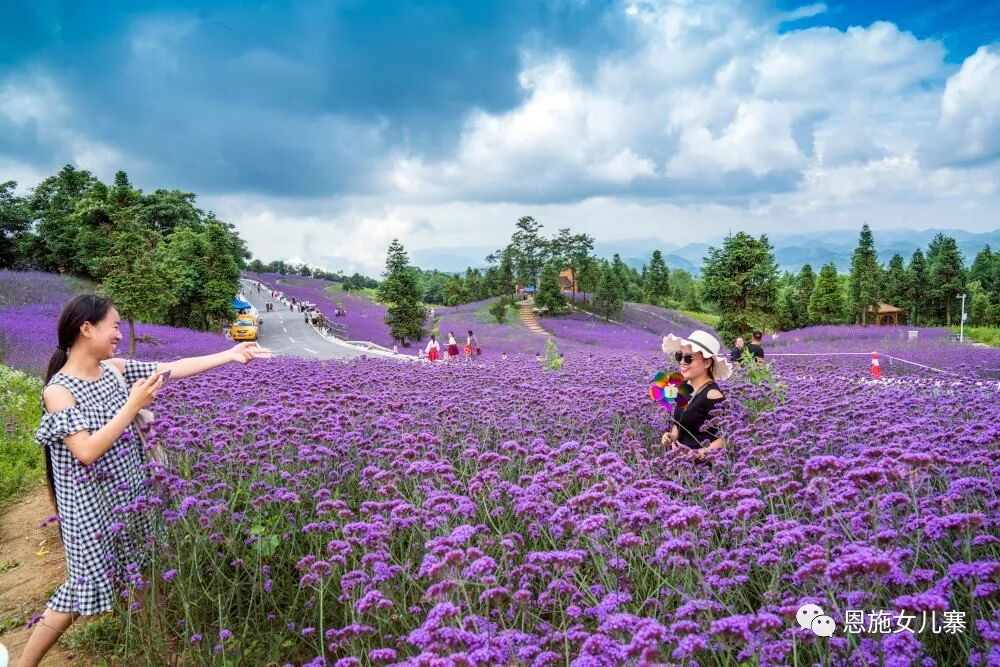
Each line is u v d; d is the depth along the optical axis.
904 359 23.88
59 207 65.50
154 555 3.96
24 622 4.96
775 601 3.22
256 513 4.66
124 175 72.62
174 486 4.29
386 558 3.53
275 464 5.32
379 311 95.88
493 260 112.62
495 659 2.57
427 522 3.81
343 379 10.02
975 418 7.02
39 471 9.10
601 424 6.84
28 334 25.09
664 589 3.37
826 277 80.38
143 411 4.35
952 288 77.44
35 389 13.83
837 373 13.78
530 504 3.95
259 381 9.54
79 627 4.42
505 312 70.81
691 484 4.85
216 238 55.59
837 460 3.65
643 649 2.40
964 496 3.78
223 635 3.51
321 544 4.40
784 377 11.12
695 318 80.00
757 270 43.91
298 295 115.31
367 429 6.22
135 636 3.89
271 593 4.05
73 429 3.64
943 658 2.93
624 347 45.41
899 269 82.88
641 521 3.54
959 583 3.10
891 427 5.58
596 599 3.36
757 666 2.63
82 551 3.77
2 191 65.31
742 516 3.46
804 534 3.51
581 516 3.81
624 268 119.25
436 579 3.23
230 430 5.70
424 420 6.74
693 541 3.26
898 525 3.76
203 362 4.64
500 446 6.07
